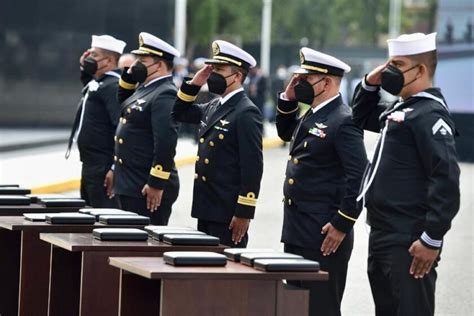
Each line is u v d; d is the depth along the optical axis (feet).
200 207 54.24
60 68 197.26
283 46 392.88
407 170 43.42
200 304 35.76
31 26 192.54
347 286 73.26
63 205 51.67
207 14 352.90
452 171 42.11
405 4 563.48
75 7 197.98
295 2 469.57
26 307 45.91
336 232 47.42
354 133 47.78
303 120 49.44
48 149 166.61
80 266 45.09
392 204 43.57
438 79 181.06
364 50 425.28
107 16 202.49
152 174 58.95
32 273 45.83
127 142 60.70
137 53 60.39
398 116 43.39
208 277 35.76
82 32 199.21
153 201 59.31
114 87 67.10
